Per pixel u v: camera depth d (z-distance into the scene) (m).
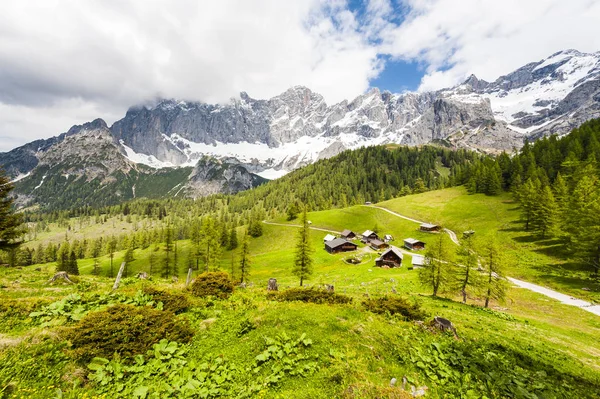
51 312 15.18
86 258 151.62
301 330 14.37
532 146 142.38
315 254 99.44
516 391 11.77
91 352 11.59
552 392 12.70
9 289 23.19
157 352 12.30
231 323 15.96
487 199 121.38
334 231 127.81
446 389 11.44
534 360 17.61
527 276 60.25
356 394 9.89
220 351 13.23
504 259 44.75
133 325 13.31
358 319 16.39
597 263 55.12
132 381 10.76
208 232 86.00
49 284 26.16
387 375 11.82
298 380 10.91
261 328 14.87
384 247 101.69
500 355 16.28
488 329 26.17
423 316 21.44
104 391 10.16
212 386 10.48
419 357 13.41
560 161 114.50
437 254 47.28
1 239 36.22
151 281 31.38
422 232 109.25
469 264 45.97
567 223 67.25
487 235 47.38
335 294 23.78
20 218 36.72
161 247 129.38
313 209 199.38
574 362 21.47
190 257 102.56
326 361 12.05
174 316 16.03
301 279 59.78
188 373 11.29
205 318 17.23
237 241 130.38
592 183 70.44
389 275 67.88
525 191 89.12
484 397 11.03
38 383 9.79
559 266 61.22
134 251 133.50
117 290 20.56
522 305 47.59
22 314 14.87
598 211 55.50
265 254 106.00
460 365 13.51
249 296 23.02
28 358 10.68
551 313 43.56
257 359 11.99
